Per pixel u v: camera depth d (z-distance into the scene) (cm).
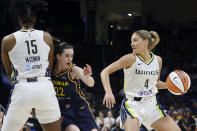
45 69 307
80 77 354
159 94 1230
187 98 1204
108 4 1498
